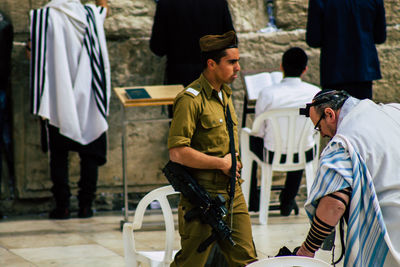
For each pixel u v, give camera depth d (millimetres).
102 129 21641
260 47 24875
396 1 25531
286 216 21953
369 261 10000
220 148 12023
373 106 10578
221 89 12406
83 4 23812
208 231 11742
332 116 10688
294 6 25188
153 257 12977
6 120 23250
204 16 22234
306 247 10281
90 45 21375
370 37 22453
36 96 20797
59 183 21969
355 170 9875
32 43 20844
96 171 22281
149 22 24109
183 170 11836
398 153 10094
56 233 20141
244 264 12016
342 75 22359
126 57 24016
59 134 21578
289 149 20547
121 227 20828
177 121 11766
